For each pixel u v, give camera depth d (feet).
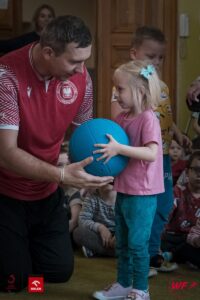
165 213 10.95
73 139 8.83
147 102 9.11
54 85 9.16
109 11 18.40
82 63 8.53
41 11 17.80
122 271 9.48
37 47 8.89
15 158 8.71
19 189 9.71
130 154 8.66
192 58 18.52
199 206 12.09
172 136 11.74
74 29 8.26
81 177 8.54
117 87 9.18
